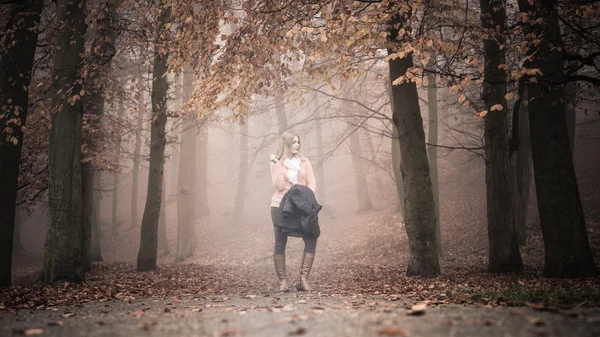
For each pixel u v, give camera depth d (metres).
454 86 7.75
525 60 8.28
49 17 12.84
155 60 14.54
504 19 11.43
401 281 9.27
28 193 15.08
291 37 8.79
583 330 2.63
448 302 5.08
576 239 8.87
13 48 9.53
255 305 5.40
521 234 17.20
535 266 12.46
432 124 18.19
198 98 9.42
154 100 14.91
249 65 9.16
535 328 2.74
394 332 2.68
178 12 9.00
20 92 9.55
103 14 9.66
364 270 13.34
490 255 11.51
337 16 8.38
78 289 8.26
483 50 11.79
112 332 3.12
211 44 8.87
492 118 11.68
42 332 3.18
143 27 10.44
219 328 3.18
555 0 9.31
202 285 10.02
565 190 8.97
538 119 9.19
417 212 10.09
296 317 3.51
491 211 11.56
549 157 9.06
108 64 13.38
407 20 8.74
